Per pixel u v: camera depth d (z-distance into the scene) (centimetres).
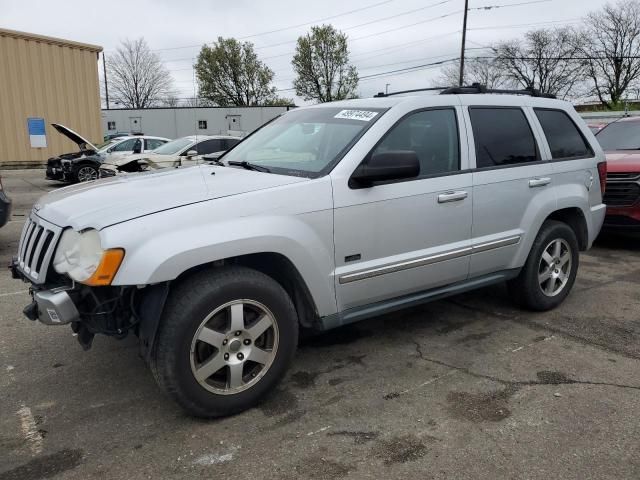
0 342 421
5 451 283
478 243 411
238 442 290
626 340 427
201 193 310
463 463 272
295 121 433
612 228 735
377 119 371
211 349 301
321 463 272
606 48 5397
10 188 1504
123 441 292
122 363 386
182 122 3759
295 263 319
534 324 461
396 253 368
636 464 270
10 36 1814
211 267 306
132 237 273
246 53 6781
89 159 1552
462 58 3831
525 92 495
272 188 319
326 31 6219
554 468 267
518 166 439
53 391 347
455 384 354
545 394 340
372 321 470
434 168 389
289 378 364
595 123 1138
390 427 304
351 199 340
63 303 280
